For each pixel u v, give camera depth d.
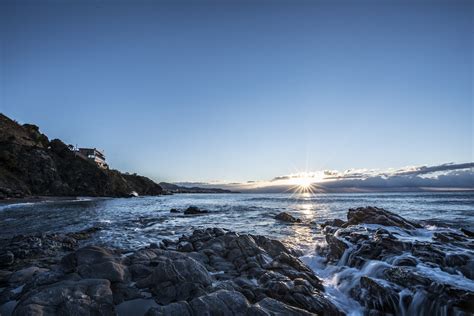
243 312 8.12
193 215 42.91
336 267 13.84
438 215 39.94
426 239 15.52
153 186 180.75
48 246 18.50
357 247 14.55
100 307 8.52
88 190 100.62
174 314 7.89
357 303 10.36
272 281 10.73
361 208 23.59
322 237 22.70
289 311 8.28
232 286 10.23
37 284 10.28
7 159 78.31
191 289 9.91
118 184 128.75
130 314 8.86
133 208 56.34
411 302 9.16
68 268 11.36
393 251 13.19
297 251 17.45
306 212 48.44
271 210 53.62
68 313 7.95
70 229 26.88
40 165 86.06
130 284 10.58
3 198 62.56
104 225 30.03
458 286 8.95
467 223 29.91
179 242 19.42
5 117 105.69
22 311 7.70
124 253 17.14
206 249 15.09
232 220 36.12
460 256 11.41
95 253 12.02
